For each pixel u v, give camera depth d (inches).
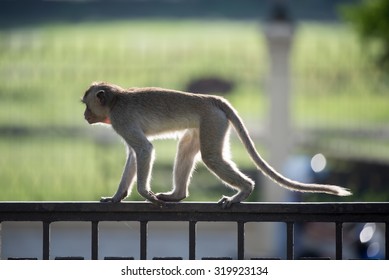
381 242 619.5
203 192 808.3
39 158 826.8
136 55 1277.1
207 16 2657.5
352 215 234.5
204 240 710.5
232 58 1360.7
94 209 236.4
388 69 1034.1
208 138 311.6
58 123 914.1
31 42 1259.2
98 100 326.0
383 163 791.1
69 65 1043.9
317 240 650.2
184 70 1192.8
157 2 2532.0
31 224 735.7
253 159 306.3
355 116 1019.9
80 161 818.8
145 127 318.7
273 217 236.7
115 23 2351.1
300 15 2645.2
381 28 1056.8
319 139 925.2
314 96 1139.3
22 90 998.4
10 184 776.9
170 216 237.8
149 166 308.3
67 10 2321.6
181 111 315.9
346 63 1070.4
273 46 736.3
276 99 736.3
